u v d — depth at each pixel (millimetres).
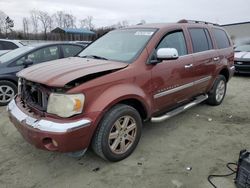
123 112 3406
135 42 4039
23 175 3250
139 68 3645
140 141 4152
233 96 7125
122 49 4047
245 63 10281
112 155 3418
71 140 2936
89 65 3473
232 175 3221
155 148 3926
